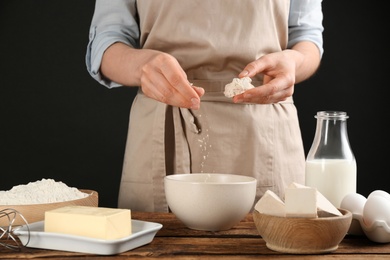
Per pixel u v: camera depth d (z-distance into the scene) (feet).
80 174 12.35
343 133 5.24
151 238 4.40
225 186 4.61
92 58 6.36
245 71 5.54
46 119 12.26
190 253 4.15
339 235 4.15
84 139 12.31
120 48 6.12
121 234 4.23
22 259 4.02
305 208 4.13
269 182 6.27
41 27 12.17
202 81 6.16
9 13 12.12
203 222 4.70
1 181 12.27
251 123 6.12
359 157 12.28
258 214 4.23
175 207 4.76
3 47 12.17
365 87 12.25
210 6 6.10
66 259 4.00
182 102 5.41
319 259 4.04
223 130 6.09
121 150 12.33
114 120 12.28
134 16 6.59
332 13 12.17
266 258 4.05
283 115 6.40
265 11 6.24
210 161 6.09
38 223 4.48
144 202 6.20
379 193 4.74
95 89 12.25
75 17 12.18
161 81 5.40
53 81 12.23
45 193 5.11
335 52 12.22
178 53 6.20
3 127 12.25
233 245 4.36
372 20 12.16
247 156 6.15
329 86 12.26
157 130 6.09
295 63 6.09
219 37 6.12
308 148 12.32
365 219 4.48
